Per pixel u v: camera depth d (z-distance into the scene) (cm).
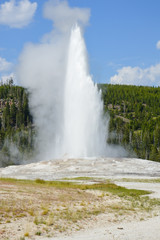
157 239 1512
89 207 2419
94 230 1727
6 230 1584
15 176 5562
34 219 1864
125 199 2959
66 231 1673
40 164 6644
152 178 5172
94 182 4566
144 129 16050
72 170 5878
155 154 12019
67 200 2655
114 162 6569
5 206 2108
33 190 3011
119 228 1766
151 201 2878
